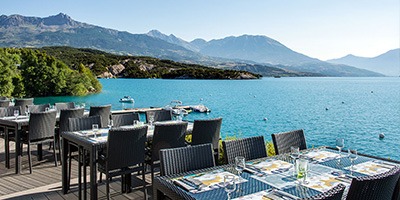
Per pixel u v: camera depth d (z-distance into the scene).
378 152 9.37
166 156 2.34
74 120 4.20
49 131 4.65
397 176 1.76
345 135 12.01
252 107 22.33
